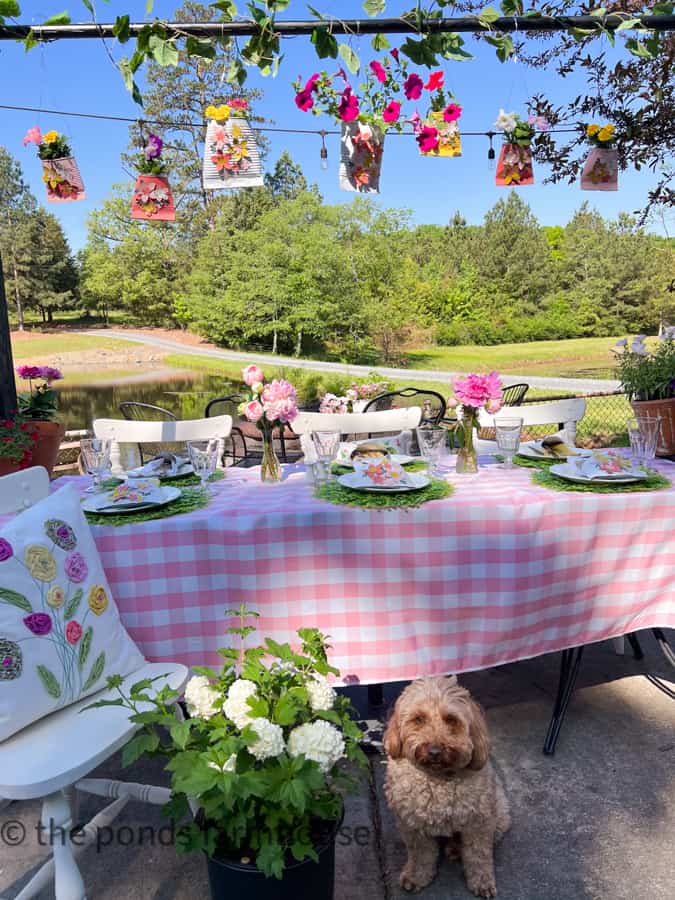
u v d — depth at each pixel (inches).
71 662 60.7
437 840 69.1
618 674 104.4
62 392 876.6
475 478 92.4
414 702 59.9
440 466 101.5
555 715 87.1
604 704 95.4
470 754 57.6
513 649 80.7
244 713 52.9
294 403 92.4
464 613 78.9
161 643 75.9
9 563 59.2
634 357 107.4
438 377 841.5
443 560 77.2
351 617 77.8
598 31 101.0
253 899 50.4
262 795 47.7
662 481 85.2
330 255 1152.2
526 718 92.5
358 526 75.9
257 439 216.7
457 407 95.3
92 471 90.4
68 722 58.4
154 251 1674.5
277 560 76.0
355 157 102.4
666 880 63.7
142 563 74.4
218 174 100.2
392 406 218.1
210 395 772.0
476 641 79.7
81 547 66.8
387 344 1232.2
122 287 1690.5
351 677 79.0
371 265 1211.9
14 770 51.4
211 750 49.7
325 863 52.7
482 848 63.1
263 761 52.2
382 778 80.4
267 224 1197.7
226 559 75.5
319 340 1254.3
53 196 104.2
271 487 91.4
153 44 91.6
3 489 74.7
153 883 65.2
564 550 79.6
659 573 82.8
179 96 1386.6
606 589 82.4
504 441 96.7
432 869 64.6
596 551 80.8
